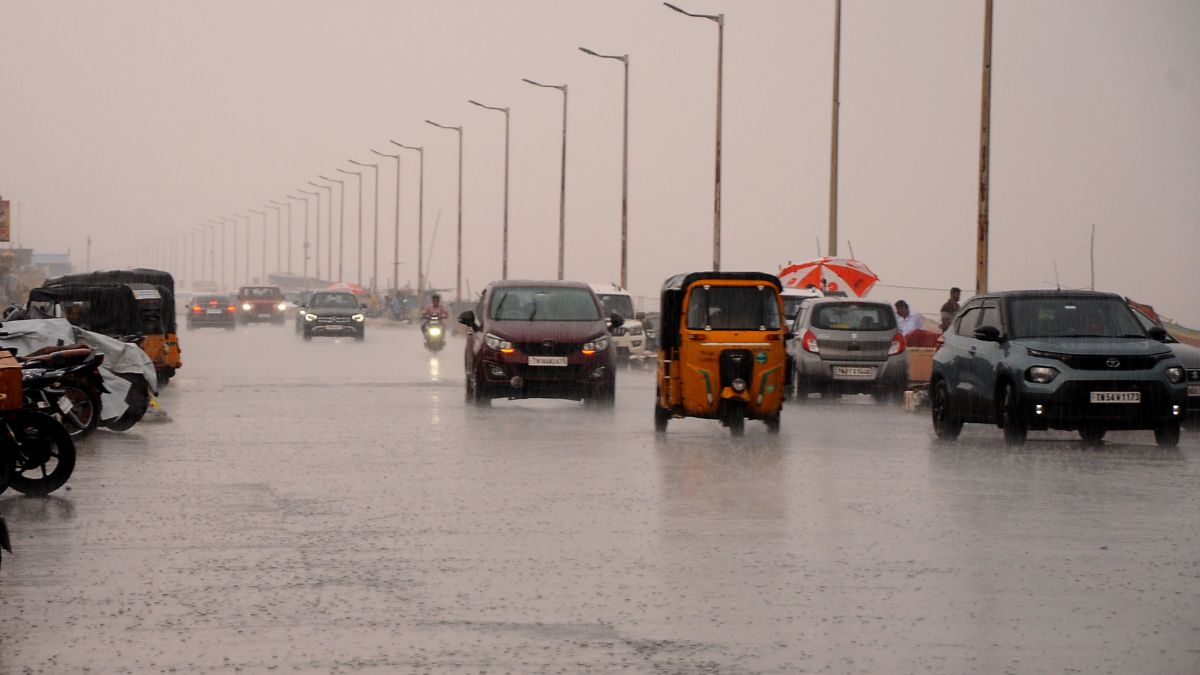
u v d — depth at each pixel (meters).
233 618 12.84
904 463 25.47
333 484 22.20
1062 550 16.38
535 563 15.50
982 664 11.28
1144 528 17.98
